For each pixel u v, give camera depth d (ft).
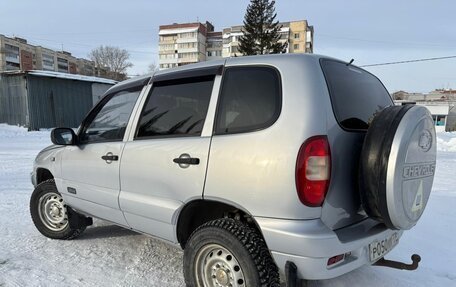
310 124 7.54
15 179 27.04
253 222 8.73
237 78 8.85
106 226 15.93
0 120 90.07
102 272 11.45
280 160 7.56
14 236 14.58
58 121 92.89
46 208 14.35
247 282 8.07
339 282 10.63
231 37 259.39
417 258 9.05
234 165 8.18
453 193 22.59
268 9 151.84
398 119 7.67
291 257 7.59
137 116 10.86
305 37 244.83
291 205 7.47
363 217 8.65
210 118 8.96
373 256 8.48
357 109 8.88
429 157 8.53
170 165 9.43
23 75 85.92
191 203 9.20
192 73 9.78
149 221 10.30
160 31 322.14
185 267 9.23
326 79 8.22
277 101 8.00
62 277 11.05
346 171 8.02
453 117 181.37
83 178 12.34
